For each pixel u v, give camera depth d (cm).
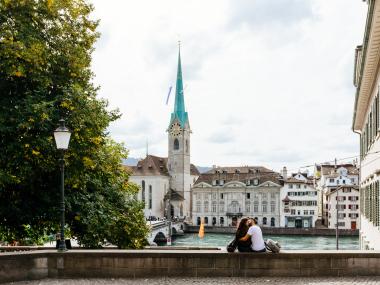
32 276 1509
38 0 2220
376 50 2048
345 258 1509
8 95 2116
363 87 2689
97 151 2431
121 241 2784
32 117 1961
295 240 14000
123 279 1508
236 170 18338
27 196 2323
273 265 1514
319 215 18088
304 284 1407
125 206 2828
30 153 1984
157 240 13962
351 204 15300
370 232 2797
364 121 3409
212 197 18250
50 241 3712
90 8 2419
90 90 2389
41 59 2069
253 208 17588
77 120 2102
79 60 2270
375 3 1588
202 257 1523
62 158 1639
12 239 2561
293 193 17012
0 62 1997
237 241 1541
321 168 17975
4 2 2086
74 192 2452
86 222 2434
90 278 1523
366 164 3206
